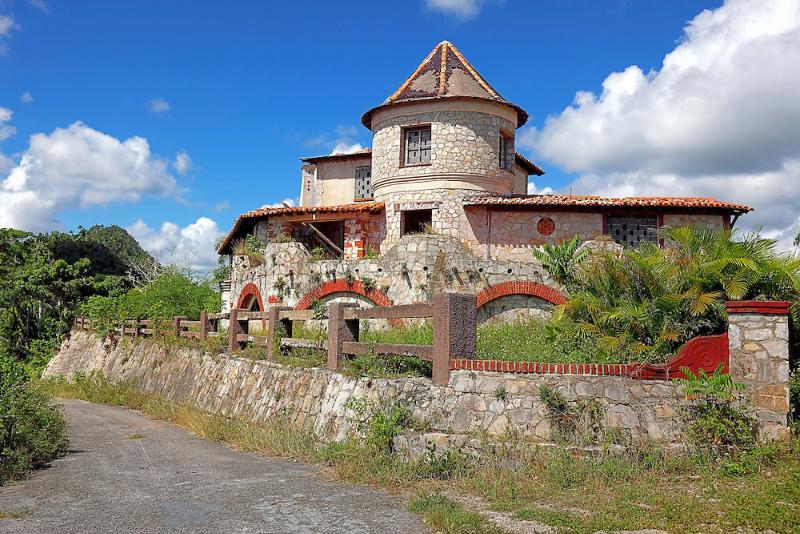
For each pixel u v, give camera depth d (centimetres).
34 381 3055
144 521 785
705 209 2452
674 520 738
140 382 2411
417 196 2617
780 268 1206
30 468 1104
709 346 1034
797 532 688
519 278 2222
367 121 2872
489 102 2616
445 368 1077
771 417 990
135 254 6788
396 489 932
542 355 1295
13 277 3800
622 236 2544
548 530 724
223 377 1784
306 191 3269
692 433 984
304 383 1394
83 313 3547
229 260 3712
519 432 1005
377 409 1120
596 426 997
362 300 2323
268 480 1005
